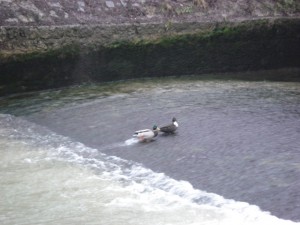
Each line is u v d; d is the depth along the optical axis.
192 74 27.03
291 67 29.12
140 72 25.92
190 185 11.77
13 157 14.46
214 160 13.09
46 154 14.72
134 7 26.69
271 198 10.72
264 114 17.12
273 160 12.66
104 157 14.23
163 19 26.80
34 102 21.08
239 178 11.81
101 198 11.50
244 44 27.72
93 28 24.75
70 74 24.17
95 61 24.67
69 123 17.77
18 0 23.98
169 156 13.74
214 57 27.30
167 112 18.08
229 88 22.28
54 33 23.70
